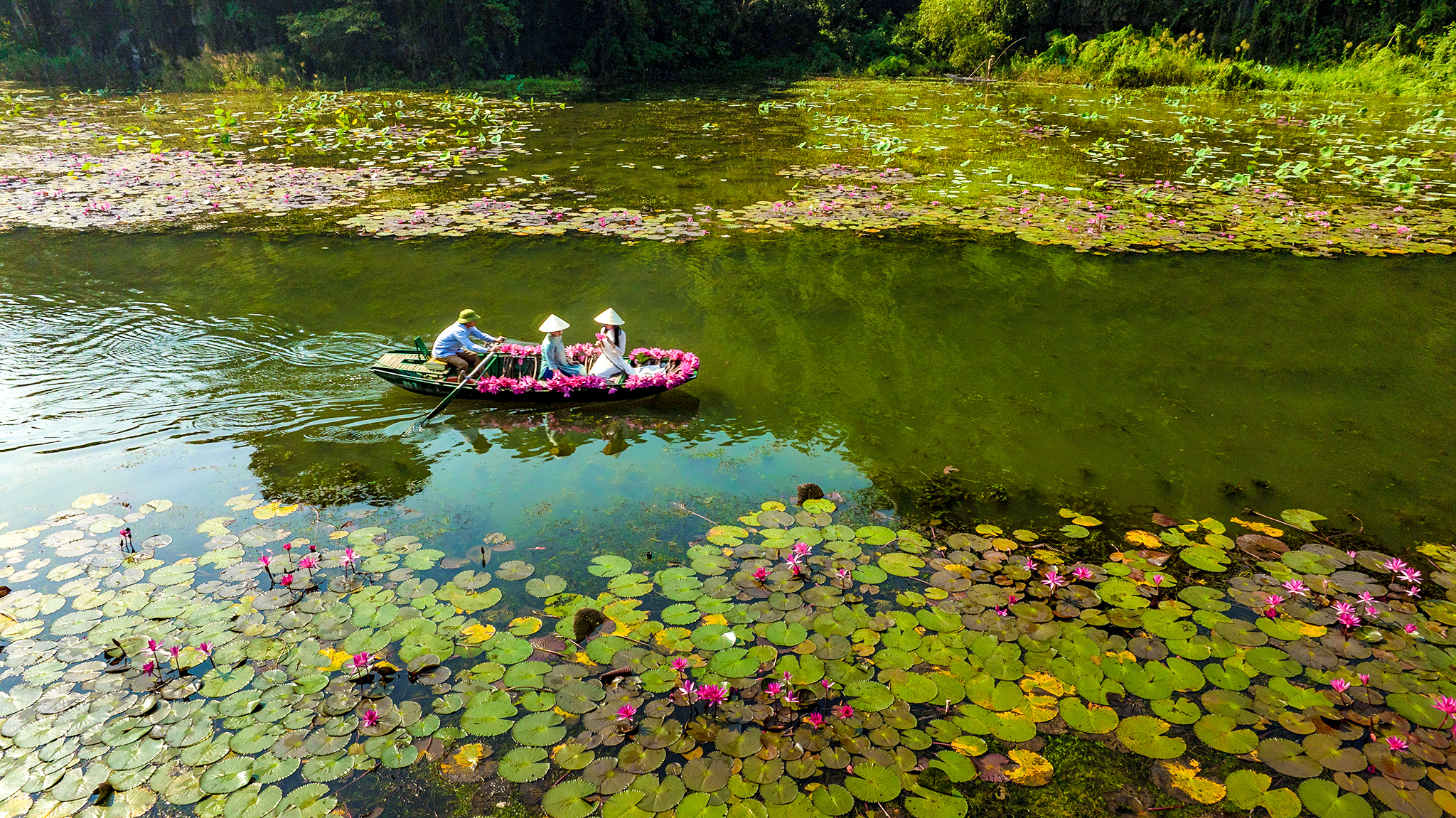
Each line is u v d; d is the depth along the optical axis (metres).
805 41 43.62
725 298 10.86
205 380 8.55
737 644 4.98
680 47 41.00
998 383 8.75
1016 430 7.81
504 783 4.05
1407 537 6.21
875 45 43.12
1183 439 7.64
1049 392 8.56
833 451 7.45
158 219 13.73
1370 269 11.88
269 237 12.93
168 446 7.35
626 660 4.83
